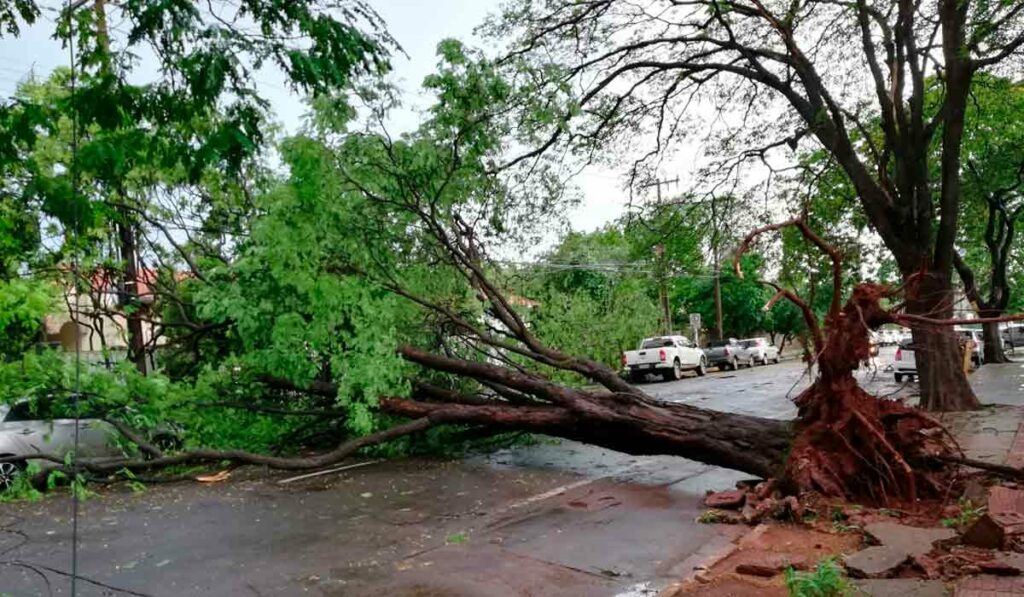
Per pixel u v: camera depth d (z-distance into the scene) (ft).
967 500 21.58
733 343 115.85
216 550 21.54
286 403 36.27
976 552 16.94
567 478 31.22
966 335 98.22
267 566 19.83
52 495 30.30
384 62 13.55
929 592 14.74
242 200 36.37
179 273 39.19
